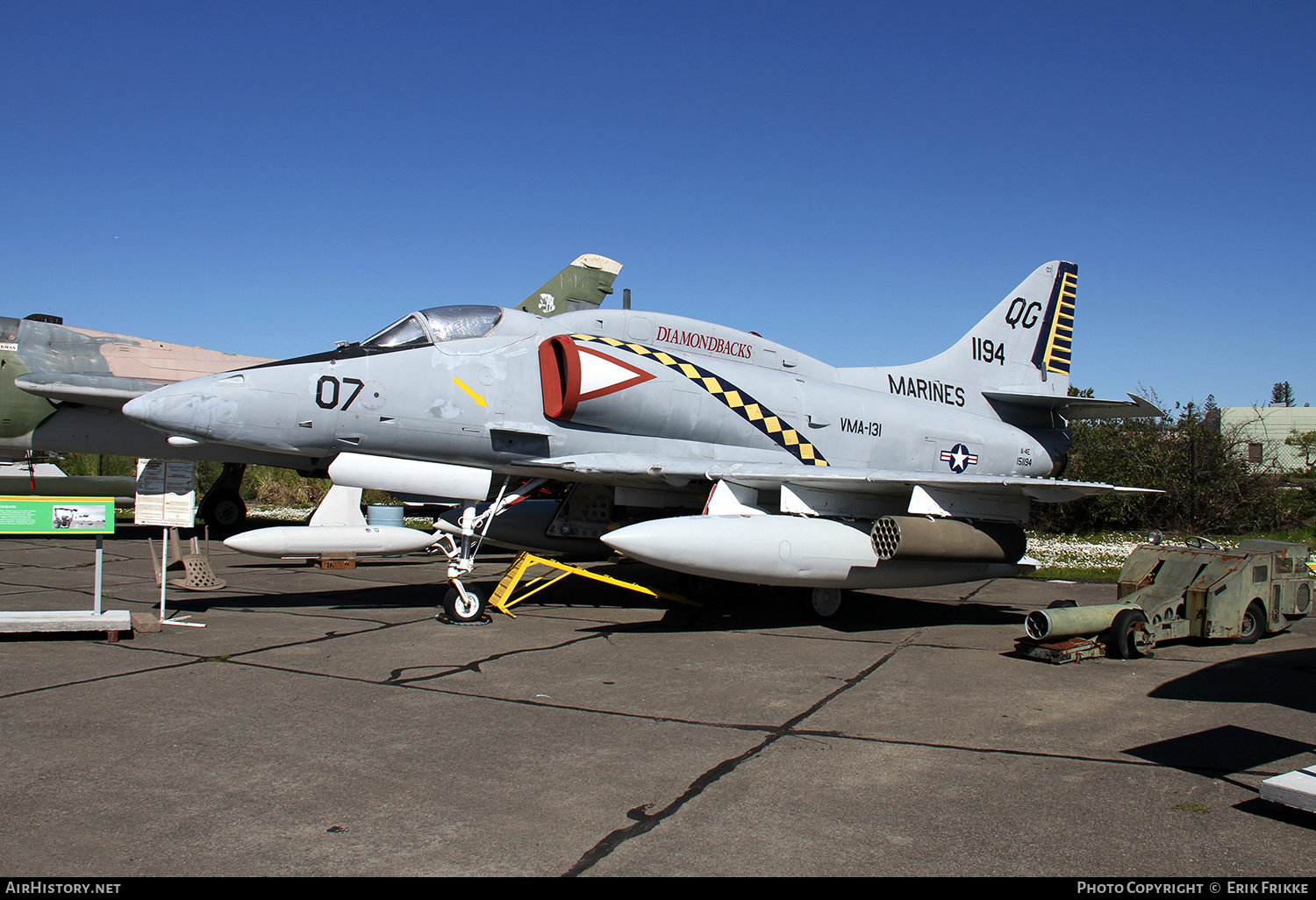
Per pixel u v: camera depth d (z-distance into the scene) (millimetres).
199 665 5750
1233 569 7070
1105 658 6594
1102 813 3506
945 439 10852
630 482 8695
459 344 8086
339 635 6898
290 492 24281
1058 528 19781
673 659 6301
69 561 12016
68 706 4730
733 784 3771
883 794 3689
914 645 7082
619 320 9031
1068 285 12789
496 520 9484
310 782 3703
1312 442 24844
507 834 3221
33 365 14594
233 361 16953
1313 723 4824
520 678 5598
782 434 9398
